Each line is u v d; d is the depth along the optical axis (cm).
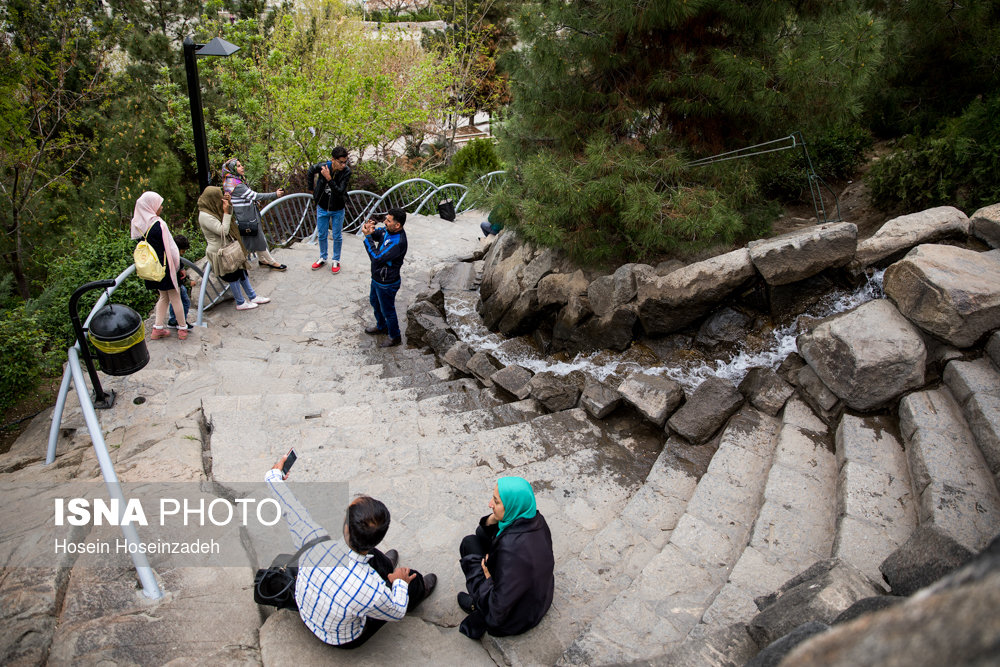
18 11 1205
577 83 646
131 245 901
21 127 1170
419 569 371
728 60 538
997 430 354
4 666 271
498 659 308
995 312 409
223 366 630
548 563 312
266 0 1845
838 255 505
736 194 602
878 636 80
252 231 846
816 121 577
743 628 279
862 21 500
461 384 648
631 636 301
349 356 726
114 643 288
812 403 462
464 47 2059
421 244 1120
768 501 371
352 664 293
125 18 1554
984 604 71
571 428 510
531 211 624
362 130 1468
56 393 627
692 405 485
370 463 457
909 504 351
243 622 308
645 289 586
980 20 668
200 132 761
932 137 680
